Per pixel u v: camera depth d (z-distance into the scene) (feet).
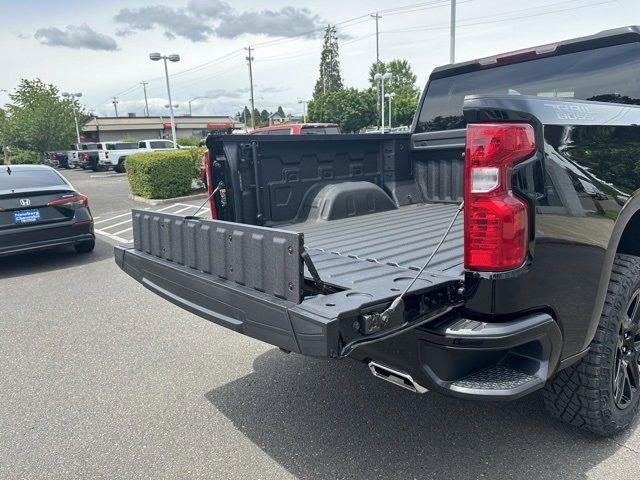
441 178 15.16
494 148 6.40
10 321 16.69
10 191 22.21
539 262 6.90
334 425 9.95
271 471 8.64
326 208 13.17
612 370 8.56
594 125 7.77
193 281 8.60
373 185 14.37
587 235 7.55
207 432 9.91
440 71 14.01
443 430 9.61
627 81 10.20
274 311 6.81
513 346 6.81
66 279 21.95
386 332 6.41
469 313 7.01
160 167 47.91
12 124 152.97
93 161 109.29
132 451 9.38
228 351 13.73
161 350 13.94
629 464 8.46
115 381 12.18
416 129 15.35
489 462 8.61
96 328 15.80
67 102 159.63
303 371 12.32
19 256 26.76
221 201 11.83
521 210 6.56
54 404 11.18
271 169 12.50
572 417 8.86
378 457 8.89
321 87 250.78
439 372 6.85
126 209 45.11
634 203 8.52
